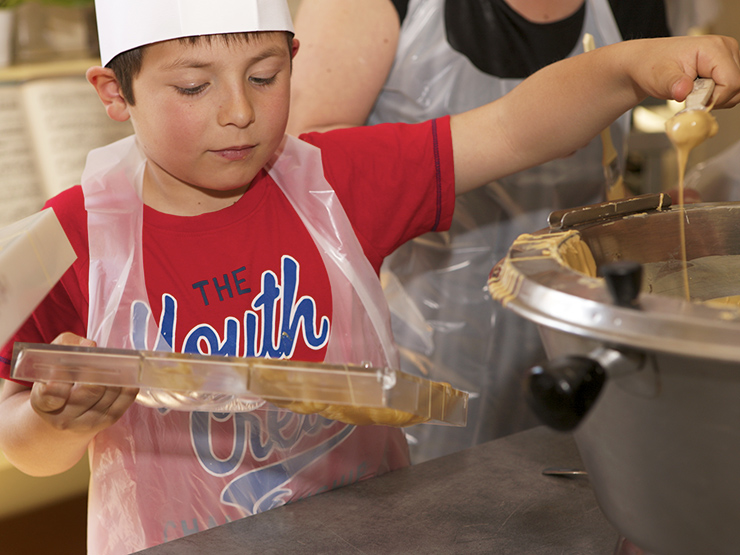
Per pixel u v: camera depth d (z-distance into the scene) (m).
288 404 0.53
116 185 0.68
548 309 0.38
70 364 0.47
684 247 0.57
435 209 0.78
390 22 0.99
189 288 0.70
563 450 0.68
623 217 0.56
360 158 0.76
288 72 0.64
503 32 1.00
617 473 0.41
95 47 1.55
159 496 0.68
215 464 0.68
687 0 1.38
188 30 0.56
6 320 0.45
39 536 1.24
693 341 0.32
